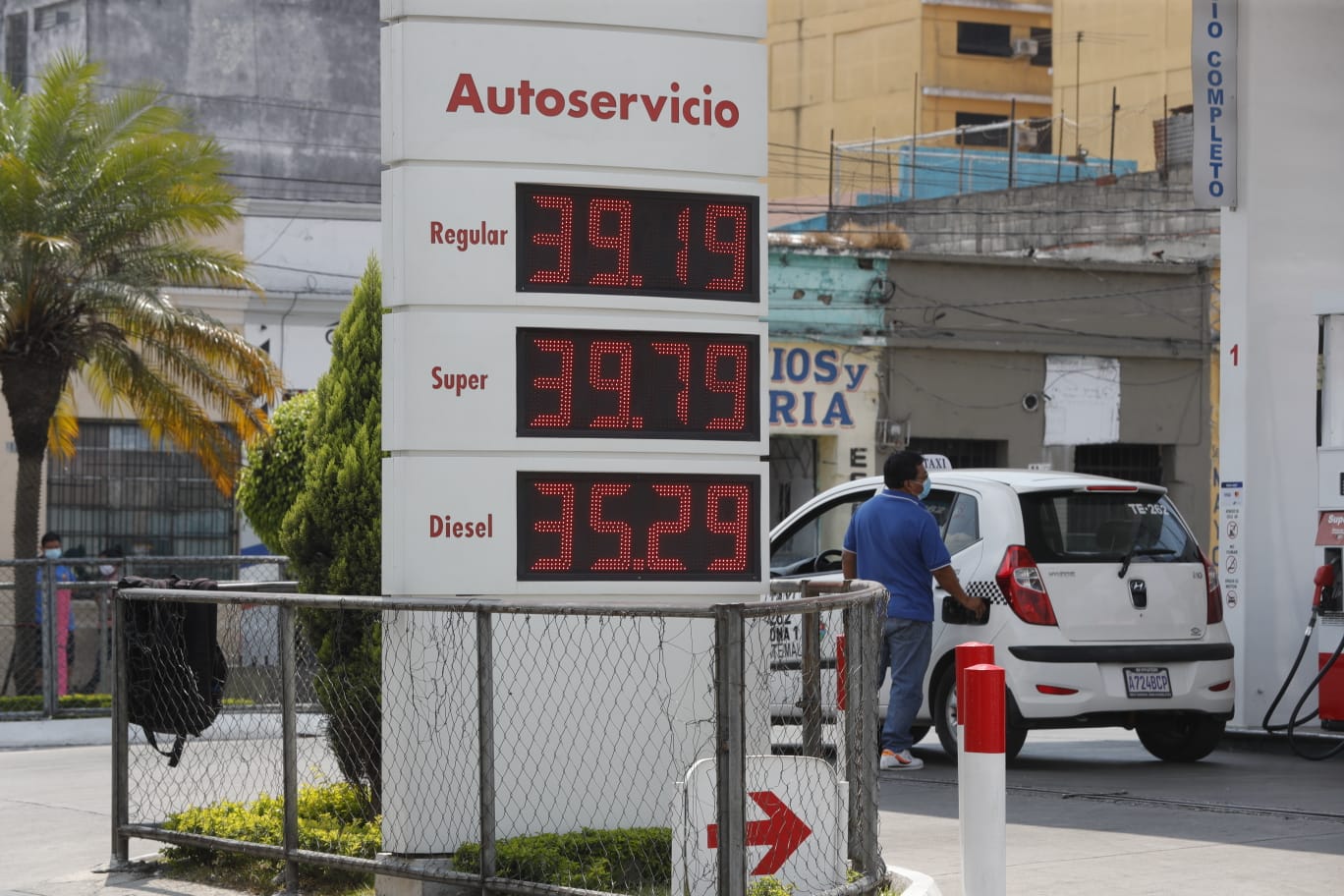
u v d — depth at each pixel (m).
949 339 29.02
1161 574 11.13
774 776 5.75
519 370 6.63
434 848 6.50
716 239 6.80
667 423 6.71
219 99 31.72
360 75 32.44
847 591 7.03
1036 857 7.69
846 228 35.16
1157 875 7.22
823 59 45.31
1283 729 12.63
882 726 11.34
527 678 6.57
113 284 19.42
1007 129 42.41
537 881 6.04
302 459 20.67
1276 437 13.30
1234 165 13.36
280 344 28.02
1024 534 10.92
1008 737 11.20
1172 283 30.28
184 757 8.02
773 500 29.25
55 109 19.44
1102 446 30.23
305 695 7.70
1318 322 12.58
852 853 6.30
